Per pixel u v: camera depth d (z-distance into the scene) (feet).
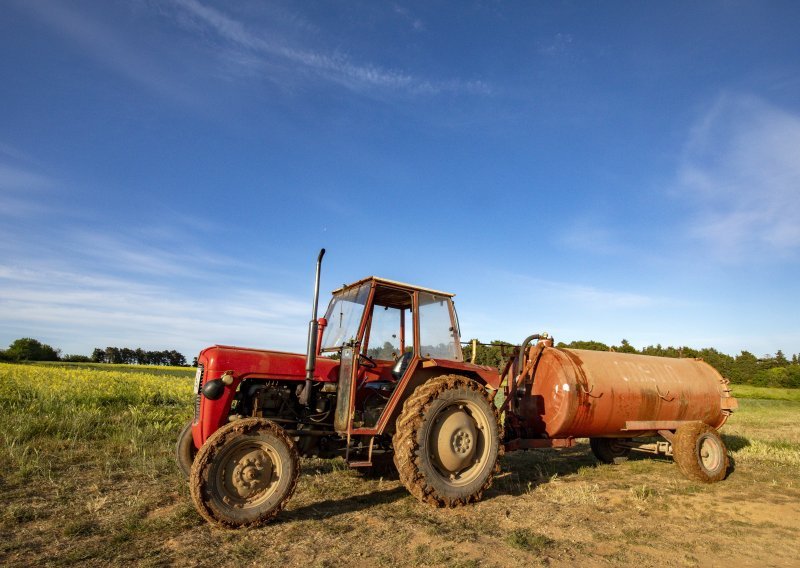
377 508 15.28
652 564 11.44
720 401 23.84
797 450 28.19
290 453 13.87
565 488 18.83
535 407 21.47
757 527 14.47
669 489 19.07
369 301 16.94
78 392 35.45
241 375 15.02
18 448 19.88
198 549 11.34
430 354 18.11
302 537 12.44
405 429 15.69
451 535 12.84
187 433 17.30
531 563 11.23
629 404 21.29
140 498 15.03
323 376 16.67
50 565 10.21
